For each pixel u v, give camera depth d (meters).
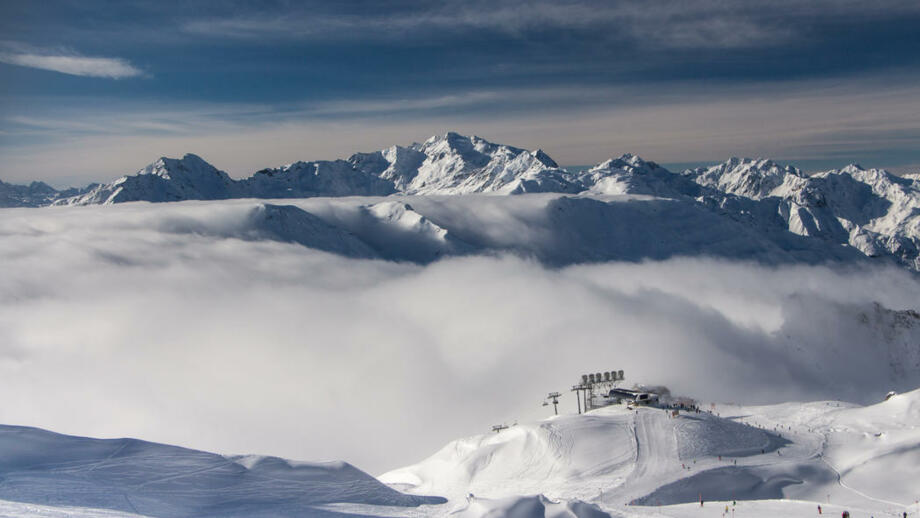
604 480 90.62
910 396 111.94
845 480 89.88
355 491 66.00
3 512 42.81
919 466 88.69
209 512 54.44
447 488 98.69
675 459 96.31
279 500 60.38
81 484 55.66
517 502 59.12
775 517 66.31
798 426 113.50
